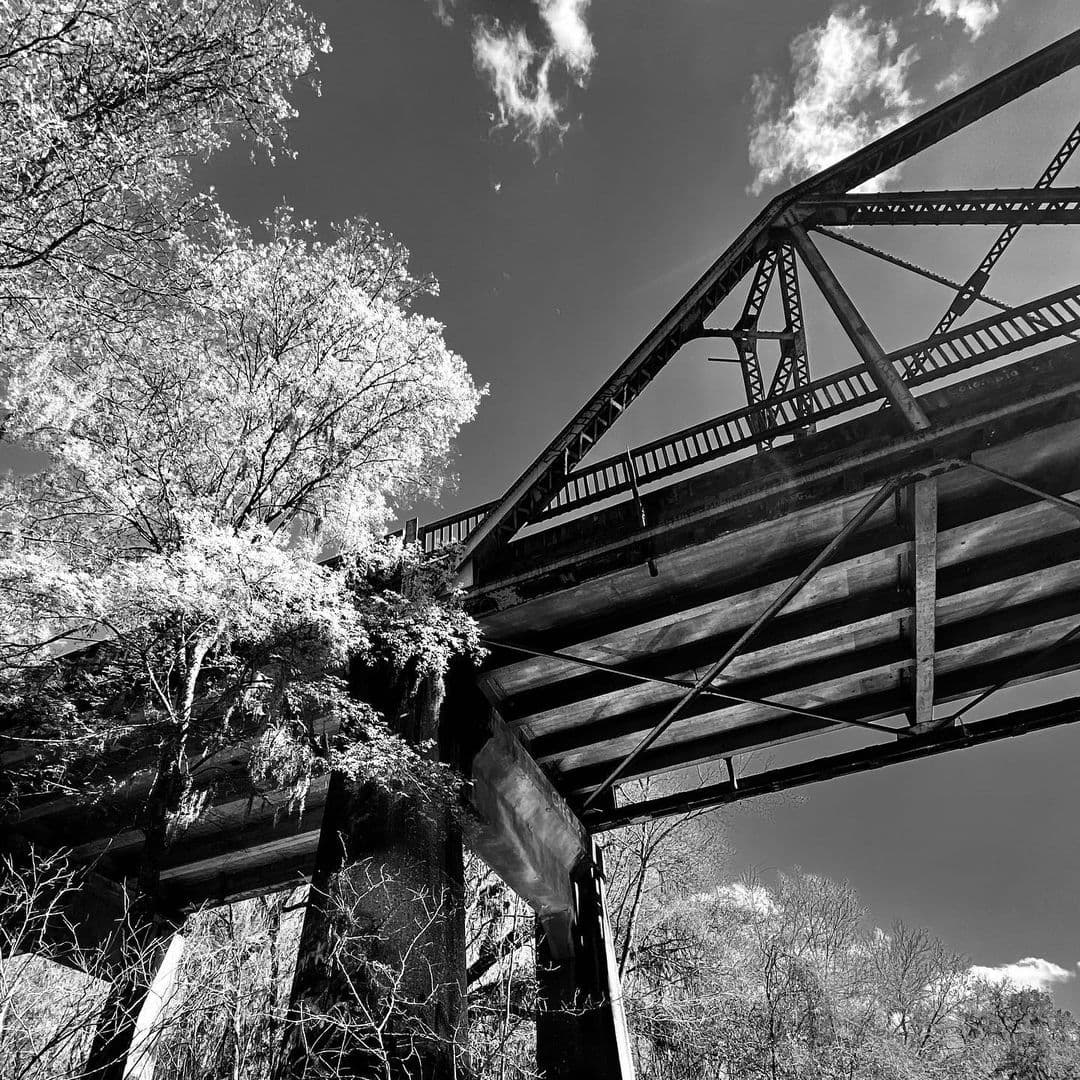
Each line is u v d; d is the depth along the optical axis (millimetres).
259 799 17172
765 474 13516
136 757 11664
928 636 14734
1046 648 16234
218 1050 9297
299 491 11625
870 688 17172
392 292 11945
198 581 8484
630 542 13961
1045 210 12820
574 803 19344
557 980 16438
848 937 36531
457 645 12727
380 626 11992
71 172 7547
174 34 7812
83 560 9570
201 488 10953
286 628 10086
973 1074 33375
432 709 13094
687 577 14641
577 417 14734
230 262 10102
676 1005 21266
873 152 14945
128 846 17984
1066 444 12484
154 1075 8789
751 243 15641
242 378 11352
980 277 14805
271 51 8211
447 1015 9664
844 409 13430
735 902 28516
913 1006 36531
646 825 26172
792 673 16750
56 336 9055
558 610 15180
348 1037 8789
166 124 8281
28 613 8781
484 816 13875
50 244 7957
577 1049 15289
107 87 7758
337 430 11562
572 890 17688
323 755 10930
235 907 20750
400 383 11484
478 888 20781
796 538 13914
